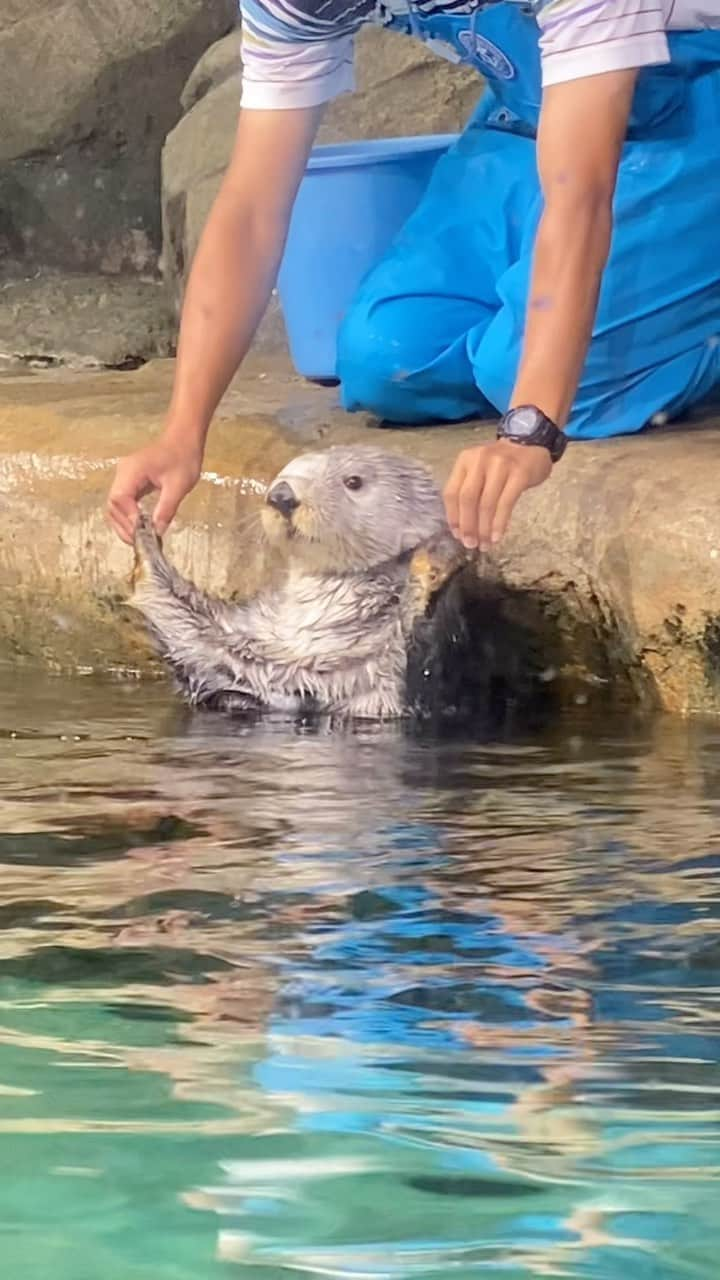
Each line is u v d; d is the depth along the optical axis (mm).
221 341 3346
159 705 3697
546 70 2814
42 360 6895
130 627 4133
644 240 3977
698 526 3414
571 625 3695
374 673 3604
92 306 7336
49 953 1946
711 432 3973
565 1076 1560
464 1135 1423
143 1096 1512
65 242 7906
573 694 3729
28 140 7848
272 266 3379
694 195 4016
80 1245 1235
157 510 3336
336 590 3662
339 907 2125
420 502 3654
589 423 4004
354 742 3262
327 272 4719
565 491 3697
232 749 3182
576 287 2748
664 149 4047
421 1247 1238
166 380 4926
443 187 4402
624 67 2770
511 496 2623
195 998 1783
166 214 7047
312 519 3580
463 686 3719
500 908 2113
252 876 2273
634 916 2078
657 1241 1246
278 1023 1708
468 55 4043
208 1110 1478
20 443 4336
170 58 7793
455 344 4145
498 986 1820
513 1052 1620
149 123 7836
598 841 2455
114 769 2990
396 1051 1621
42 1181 1339
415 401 4219
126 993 1804
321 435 4195
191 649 3693
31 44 7809
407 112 6566
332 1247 1234
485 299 4254
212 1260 1217
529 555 3717
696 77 4117
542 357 2734
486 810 2660
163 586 3713
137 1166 1366
